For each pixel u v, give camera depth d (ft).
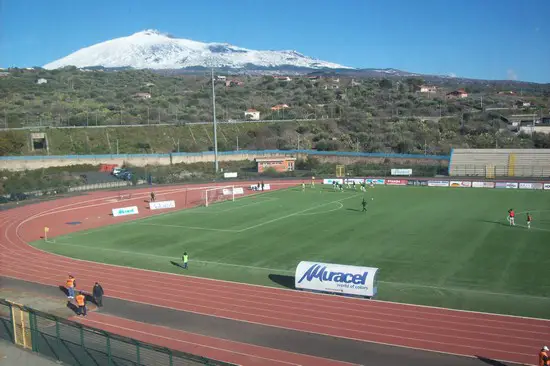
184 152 479.00
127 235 208.13
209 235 203.10
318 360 91.61
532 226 201.87
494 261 153.69
